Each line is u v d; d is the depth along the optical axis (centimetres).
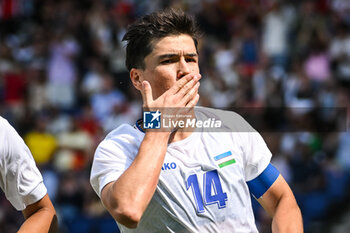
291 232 943
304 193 2872
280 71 3909
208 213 898
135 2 4859
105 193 882
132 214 833
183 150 918
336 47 4028
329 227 2802
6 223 2570
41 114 3569
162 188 898
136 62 959
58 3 5016
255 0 4681
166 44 920
